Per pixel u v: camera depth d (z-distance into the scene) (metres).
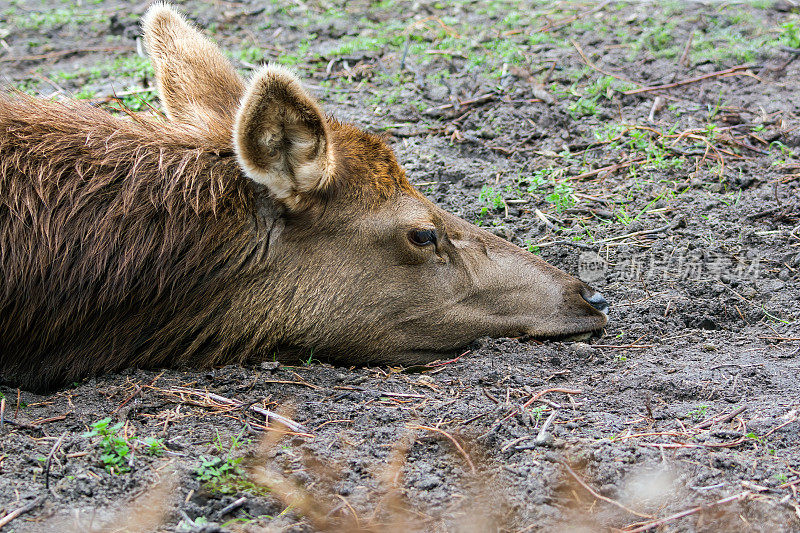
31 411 9.02
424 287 10.25
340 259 9.98
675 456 7.96
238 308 9.86
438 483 7.72
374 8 22.56
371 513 7.35
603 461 7.91
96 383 9.56
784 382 9.55
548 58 18.95
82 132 9.94
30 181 9.52
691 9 20.70
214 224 9.70
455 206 14.43
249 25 22.09
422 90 18.00
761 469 7.78
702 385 9.49
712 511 7.23
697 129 16.14
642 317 11.39
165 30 11.46
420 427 8.55
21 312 9.51
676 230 13.60
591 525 7.22
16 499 7.28
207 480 7.61
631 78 18.22
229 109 11.00
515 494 7.57
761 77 17.84
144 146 9.92
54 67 20.31
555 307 10.68
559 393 9.45
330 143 9.59
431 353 10.49
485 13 21.67
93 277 9.48
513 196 14.70
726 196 14.32
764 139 15.89
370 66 19.17
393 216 10.04
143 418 8.88
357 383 9.75
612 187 14.90
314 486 7.64
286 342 10.06
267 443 8.34
